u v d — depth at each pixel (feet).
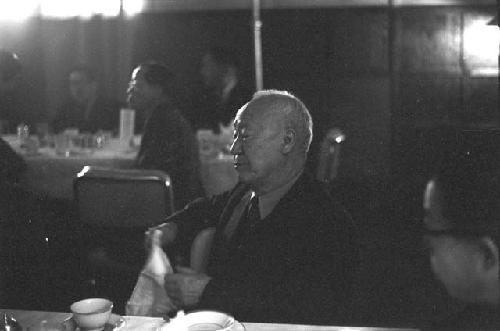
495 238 2.67
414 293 10.61
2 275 8.99
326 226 5.34
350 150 20.98
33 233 8.76
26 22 23.29
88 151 13.79
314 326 4.51
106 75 23.26
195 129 18.07
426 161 19.81
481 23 20.65
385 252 13.05
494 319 2.75
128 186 7.91
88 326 4.37
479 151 2.71
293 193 5.45
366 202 17.58
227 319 4.42
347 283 5.32
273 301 5.35
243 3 22.00
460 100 20.95
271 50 21.88
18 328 4.52
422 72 21.11
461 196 2.66
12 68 12.84
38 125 15.57
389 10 21.09
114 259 8.70
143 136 11.46
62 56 23.50
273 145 5.33
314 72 21.63
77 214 8.39
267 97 5.49
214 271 5.81
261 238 5.45
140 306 5.59
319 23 21.49
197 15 22.27
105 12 22.82
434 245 2.79
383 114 21.21
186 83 22.34
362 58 21.36
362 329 4.46
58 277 9.67
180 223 6.58
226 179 12.64
